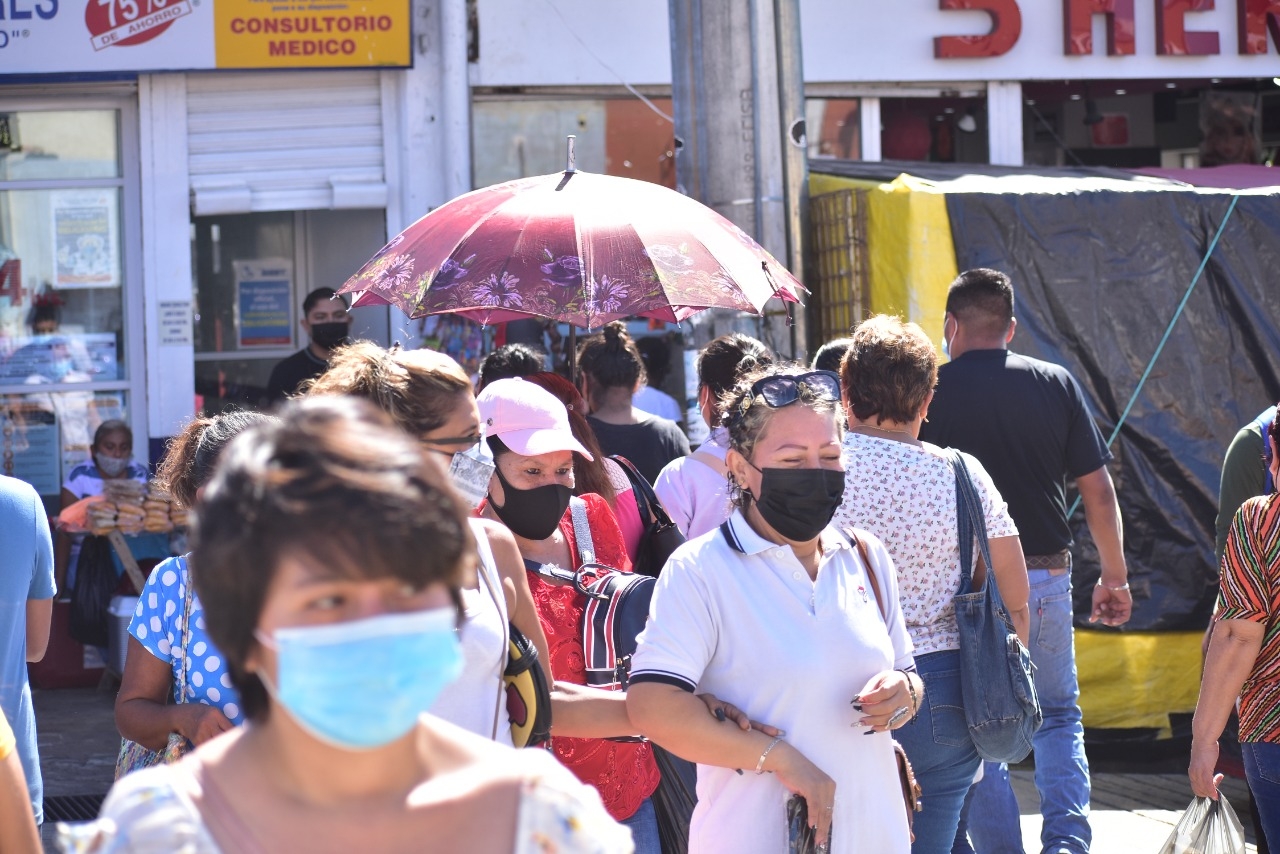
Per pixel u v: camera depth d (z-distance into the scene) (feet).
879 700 24.43
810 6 77.92
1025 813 52.13
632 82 76.95
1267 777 32.42
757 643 24.93
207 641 25.35
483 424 28.71
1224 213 62.13
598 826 13.57
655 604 25.40
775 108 55.93
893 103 81.20
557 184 40.63
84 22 71.67
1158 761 59.93
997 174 69.05
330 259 77.56
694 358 55.77
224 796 12.87
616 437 48.32
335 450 12.30
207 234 76.95
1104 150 90.68
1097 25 80.43
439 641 12.24
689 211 40.70
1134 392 61.11
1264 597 32.27
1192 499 61.26
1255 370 62.03
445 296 37.58
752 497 25.58
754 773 24.89
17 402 75.92
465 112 75.15
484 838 13.21
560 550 30.45
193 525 12.70
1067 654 43.37
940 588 32.53
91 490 69.72
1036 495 43.19
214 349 77.51
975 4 78.89
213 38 72.28
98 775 56.65
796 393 25.17
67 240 75.87
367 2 72.84
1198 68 81.35
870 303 61.46
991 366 43.73
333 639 11.87
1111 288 61.16
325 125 74.95
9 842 20.31
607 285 37.50
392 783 13.14
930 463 33.01
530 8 75.56
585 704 25.34
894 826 25.35
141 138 73.87
